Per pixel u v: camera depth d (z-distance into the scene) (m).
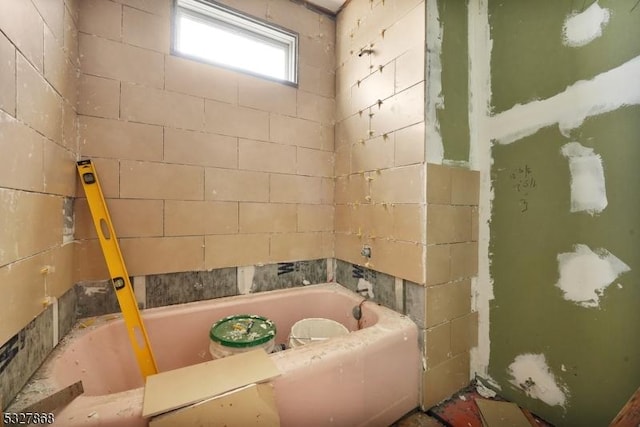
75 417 0.80
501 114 1.53
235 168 1.78
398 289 1.59
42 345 1.05
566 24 1.28
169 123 1.59
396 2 1.61
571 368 1.26
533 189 1.40
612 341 1.14
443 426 1.36
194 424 0.85
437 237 1.47
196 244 1.67
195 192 1.66
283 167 1.94
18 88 0.86
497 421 1.35
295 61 1.99
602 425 1.17
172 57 1.60
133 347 1.34
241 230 1.80
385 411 1.34
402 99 1.56
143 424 0.83
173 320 1.55
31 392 0.89
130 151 1.50
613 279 1.14
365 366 1.26
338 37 2.11
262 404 0.96
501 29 1.53
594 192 1.19
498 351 1.55
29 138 0.93
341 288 2.00
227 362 1.08
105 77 1.44
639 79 1.07
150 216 1.55
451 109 1.53
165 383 0.95
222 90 1.74
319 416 1.13
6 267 0.80
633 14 1.08
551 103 1.33
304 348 1.21
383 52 1.69
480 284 1.64
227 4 1.74
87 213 1.42
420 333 1.45
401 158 1.56
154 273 1.56
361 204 1.87
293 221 1.98
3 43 0.78
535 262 1.39
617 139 1.13
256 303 1.78
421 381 1.45
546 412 1.34
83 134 1.39
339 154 2.08
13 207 0.83
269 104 1.89
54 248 1.14
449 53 1.53
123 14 1.49
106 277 1.47
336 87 2.12
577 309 1.25
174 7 1.62
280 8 1.92
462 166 1.58
